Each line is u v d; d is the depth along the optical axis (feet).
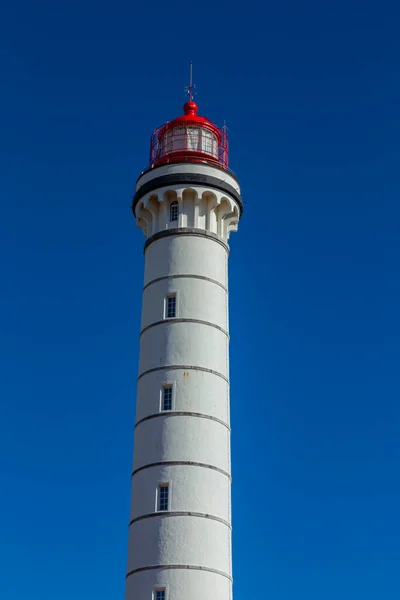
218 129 214.69
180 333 185.98
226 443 181.47
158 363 184.44
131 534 172.65
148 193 201.05
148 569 165.27
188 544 166.20
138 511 172.65
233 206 201.67
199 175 197.77
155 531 168.04
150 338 188.75
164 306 189.78
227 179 201.77
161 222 199.41
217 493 173.78
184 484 171.63
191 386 180.86
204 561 165.58
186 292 189.98
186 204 198.80
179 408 178.60
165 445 175.52
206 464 174.50
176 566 163.94
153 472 173.99
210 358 185.26
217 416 180.96
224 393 185.68
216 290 193.06
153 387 182.80
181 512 168.86
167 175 198.59
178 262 192.85
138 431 181.88
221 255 198.49
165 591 162.20
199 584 163.12
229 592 168.86
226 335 192.54
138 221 206.49
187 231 195.21
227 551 171.32
